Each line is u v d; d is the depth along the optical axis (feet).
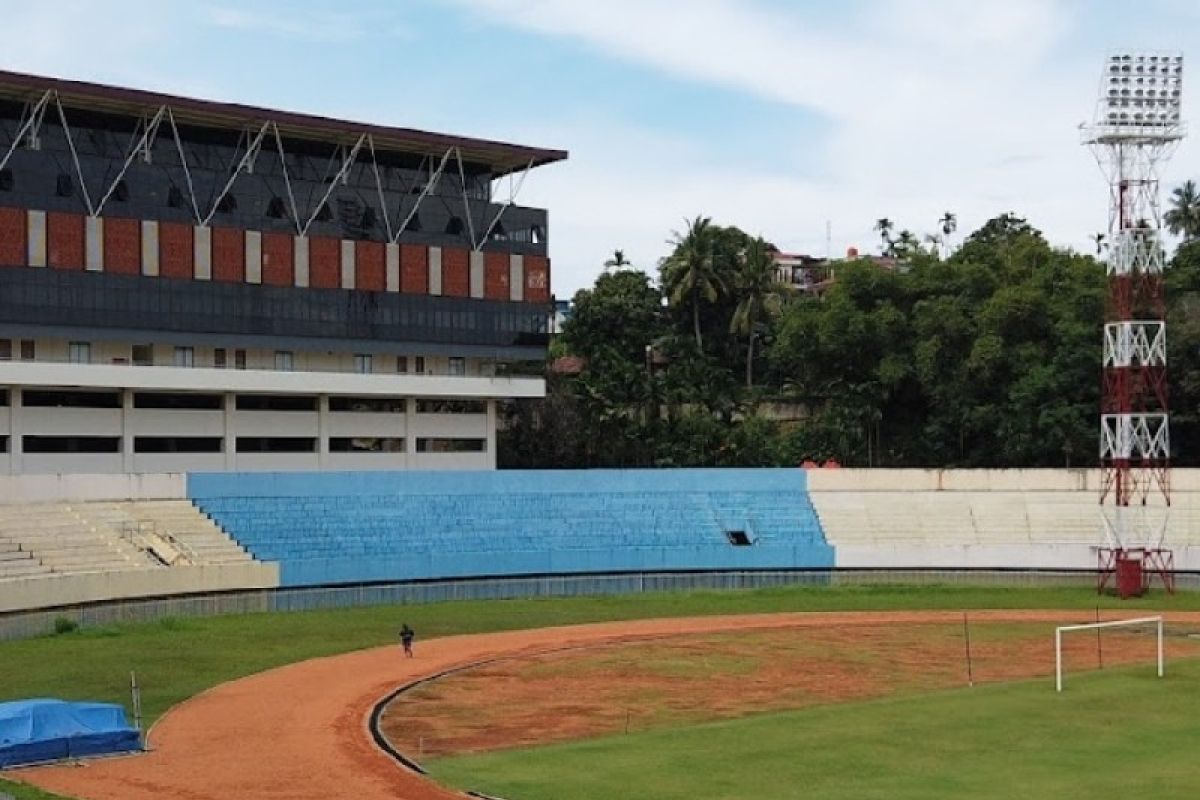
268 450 343.46
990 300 413.39
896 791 124.26
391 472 314.96
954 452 433.89
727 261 515.50
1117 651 217.97
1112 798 121.08
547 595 297.12
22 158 304.71
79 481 271.69
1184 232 501.56
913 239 553.23
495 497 324.60
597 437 434.30
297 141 349.20
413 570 286.25
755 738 149.18
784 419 481.46
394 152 364.38
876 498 345.31
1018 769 133.18
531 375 444.55
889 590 305.32
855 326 435.53
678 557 313.94
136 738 143.54
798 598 292.40
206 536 278.67
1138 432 334.44
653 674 196.95
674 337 481.87
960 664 206.08
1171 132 298.15
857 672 199.11
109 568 248.52
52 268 306.55
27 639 217.15
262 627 238.48
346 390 344.49
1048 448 395.96
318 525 297.53
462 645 223.71
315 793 125.18
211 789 126.52
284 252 341.82
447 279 369.09
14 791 121.39
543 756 141.18
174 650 209.56
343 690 180.75
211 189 332.19
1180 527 326.85
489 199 381.19
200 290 328.29
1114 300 309.42
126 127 324.39
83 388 311.47
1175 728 153.69
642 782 128.67
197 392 332.39
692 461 422.00
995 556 318.04
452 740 150.71
